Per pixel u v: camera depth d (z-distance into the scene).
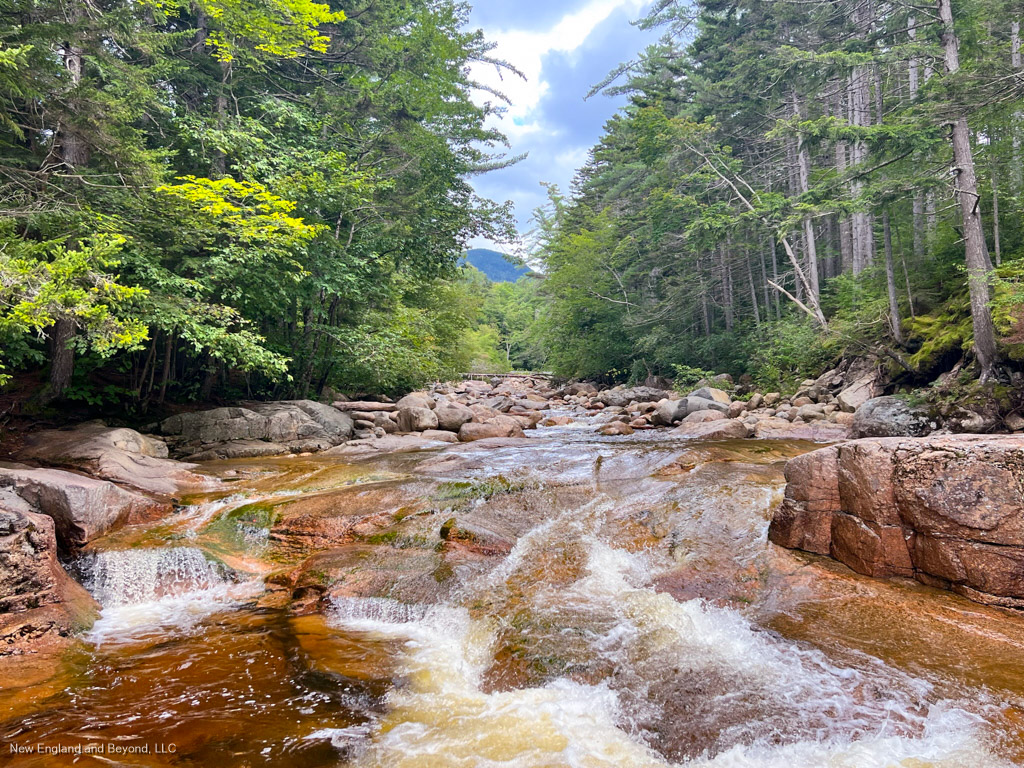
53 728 3.20
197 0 11.77
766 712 3.26
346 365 15.26
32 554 4.64
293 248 11.81
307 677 3.88
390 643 4.46
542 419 18.36
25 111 8.51
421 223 16.14
